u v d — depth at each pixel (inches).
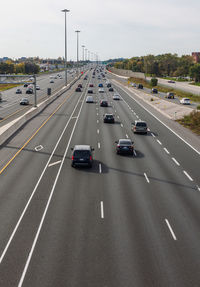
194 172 1099.3
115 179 1013.8
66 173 1061.8
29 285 491.2
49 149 1364.4
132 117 2319.1
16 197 854.5
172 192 912.9
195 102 3378.4
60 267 540.7
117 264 552.4
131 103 3159.5
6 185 941.8
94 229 682.2
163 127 1962.4
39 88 4399.6
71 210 778.2
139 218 740.7
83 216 745.6
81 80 6382.9
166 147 1457.9
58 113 2372.0
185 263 558.3
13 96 3585.1
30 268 536.1
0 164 1146.0
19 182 968.9
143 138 1642.5
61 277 513.0
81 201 835.4
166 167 1152.2
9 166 1125.1
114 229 683.4
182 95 4077.3
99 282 502.0
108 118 2042.3
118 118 2252.7
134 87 5236.2
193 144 1530.5
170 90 4778.5
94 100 3277.6
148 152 1363.2
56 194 879.7
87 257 573.0
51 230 674.2
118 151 1296.8
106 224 706.8
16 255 576.1
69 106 2768.2
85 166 1140.5
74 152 1106.7
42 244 616.1
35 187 930.1
